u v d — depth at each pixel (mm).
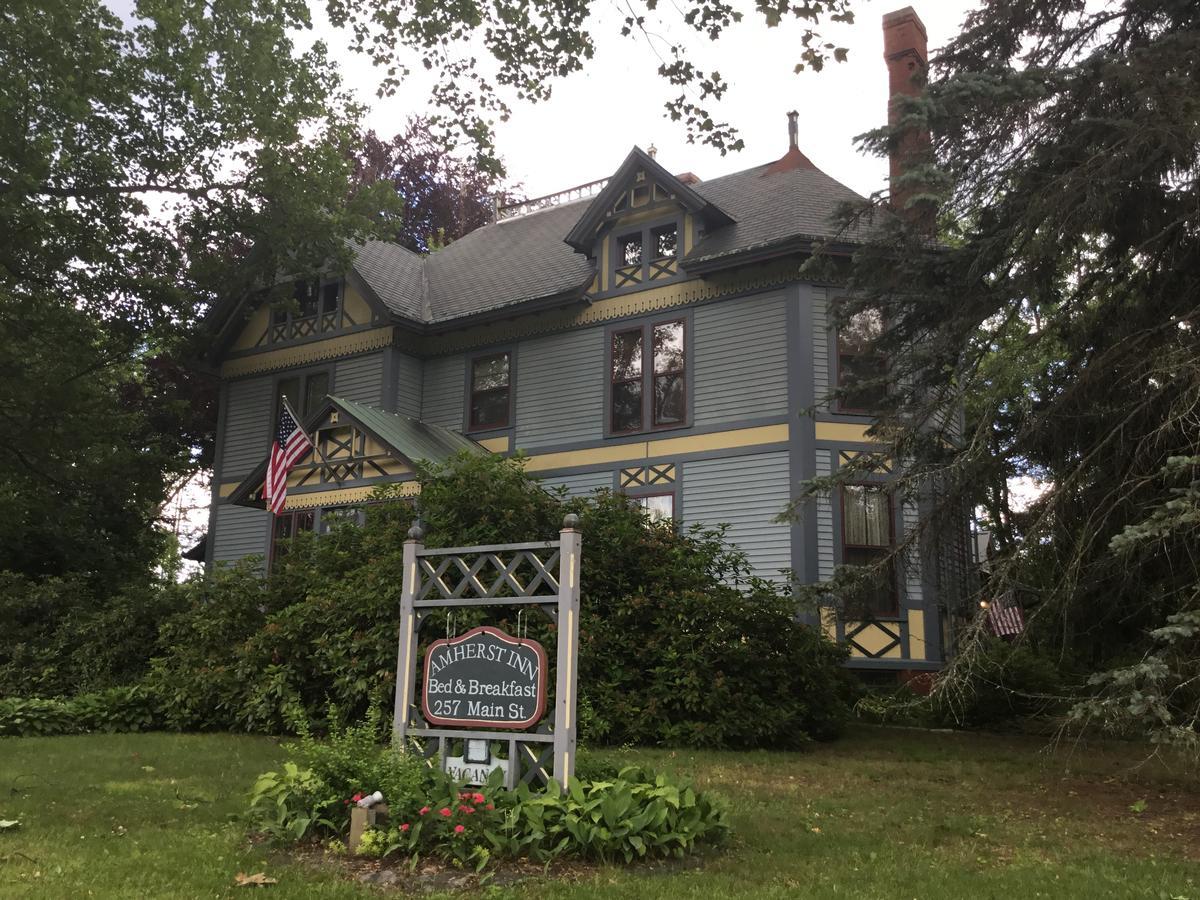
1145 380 8781
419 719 6637
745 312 17312
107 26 18234
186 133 19703
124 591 15594
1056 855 5969
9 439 20266
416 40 11805
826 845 6062
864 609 10312
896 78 18500
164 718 12211
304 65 19969
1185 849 6207
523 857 5395
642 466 17906
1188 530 7344
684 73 10336
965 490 9797
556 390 19359
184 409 24828
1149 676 6246
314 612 11867
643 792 5848
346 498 18688
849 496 15938
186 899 4625
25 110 16938
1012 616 10789
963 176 9477
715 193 20219
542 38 11195
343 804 5879
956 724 13609
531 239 22922
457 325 20500
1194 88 7973
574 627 6035
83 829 6062
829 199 18031
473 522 11867
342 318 21719
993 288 9547
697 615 11156
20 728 11102
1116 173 8508
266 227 20219
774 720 10711
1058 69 8625
